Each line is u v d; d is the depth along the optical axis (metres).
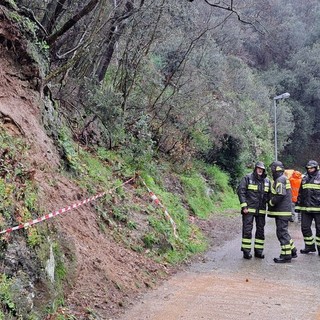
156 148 16.44
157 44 15.84
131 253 7.73
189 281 7.41
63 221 6.61
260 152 29.27
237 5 15.67
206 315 5.75
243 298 6.51
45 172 7.00
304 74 47.47
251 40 38.84
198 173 19.34
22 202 4.99
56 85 10.61
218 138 21.59
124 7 11.82
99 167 10.07
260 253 9.36
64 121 10.38
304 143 49.19
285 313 5.90
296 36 47.91
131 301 6.16
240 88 29.22
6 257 4.33
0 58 7.27
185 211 13.18
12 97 7.16
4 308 3.96
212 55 20.80
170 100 16.30
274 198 9.05
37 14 10.88
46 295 4.76
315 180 9.84
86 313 5.30
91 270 6.27
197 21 16.88
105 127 12.12
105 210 8.36
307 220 9.98
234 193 22.70
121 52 14.77
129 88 14.02
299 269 8.39
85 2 11.20
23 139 6.65
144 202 10.30
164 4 13.55
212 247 10.52
